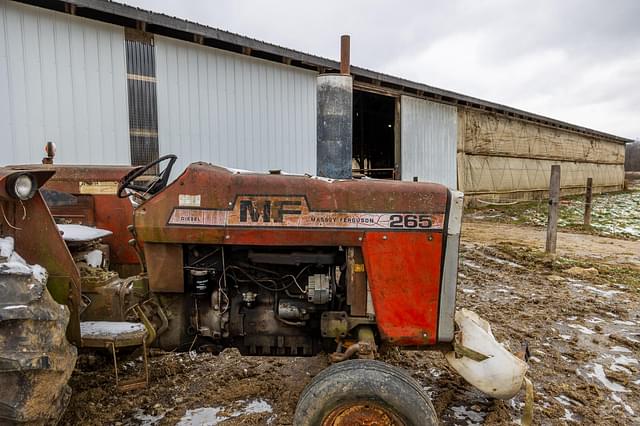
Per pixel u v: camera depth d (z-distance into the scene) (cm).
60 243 207
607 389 295
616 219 1203
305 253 232
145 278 244
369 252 225
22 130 553
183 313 246
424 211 225
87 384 274
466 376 233
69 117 590
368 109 1527
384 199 226
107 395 265
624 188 2738
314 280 234
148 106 663
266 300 246
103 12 593
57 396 185
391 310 227
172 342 247
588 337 384
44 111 569
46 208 205
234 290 246
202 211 226
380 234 225
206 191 226
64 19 577
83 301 245
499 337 375
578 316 437
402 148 1167
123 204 319
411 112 1191
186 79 704
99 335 224
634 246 812
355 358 225
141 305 245
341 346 232
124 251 321
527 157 1778
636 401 280
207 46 725
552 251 710
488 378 230
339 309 240
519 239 877
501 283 557
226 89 759
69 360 191
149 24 643
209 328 245
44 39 563
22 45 546
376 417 191
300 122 894
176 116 695
